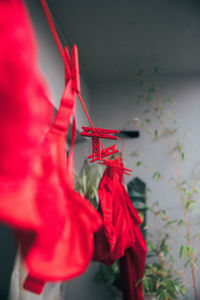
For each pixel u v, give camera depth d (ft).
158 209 10.84
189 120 11.46
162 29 9.10
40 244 1.98
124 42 9.77
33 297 5.34
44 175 2.20
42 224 1.95
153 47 10.07
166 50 10.25
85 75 11.57
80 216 2.35
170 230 10.64
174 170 11.12
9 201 1.66
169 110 11.63
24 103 1.61
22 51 1.61
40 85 1.84
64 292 9.74
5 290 4.47
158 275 9.43
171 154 11.25
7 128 1.61
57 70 8.00
